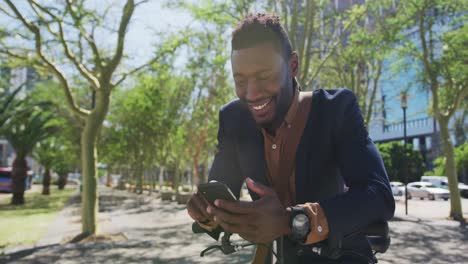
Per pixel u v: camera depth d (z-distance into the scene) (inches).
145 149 1464.1
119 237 480.7
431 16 642.8
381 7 613.9
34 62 464.4
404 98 831.7
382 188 40.5
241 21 44.7
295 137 48.3
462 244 453.1
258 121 46.3
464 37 636.7
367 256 49.4
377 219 39.6
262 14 44.3
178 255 374.9
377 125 2674.7
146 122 1242.6
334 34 695.7
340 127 46.8
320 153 47.7
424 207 1058.1
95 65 484.7
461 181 1895.9
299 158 48.1
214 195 38.0
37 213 812.0
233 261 334.6
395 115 2455.7
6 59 482.6
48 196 1503.4
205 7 481.7
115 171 3631.9
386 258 372.2
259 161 51.3
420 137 2337.6
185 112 1272.1
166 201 1243.8
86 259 358.6
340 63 788.0
